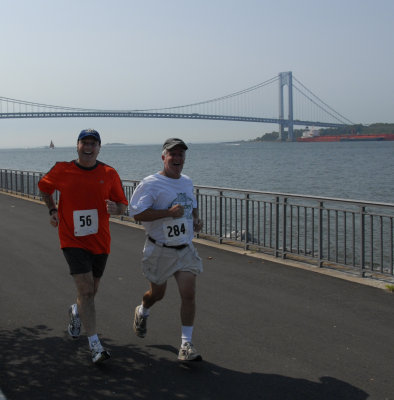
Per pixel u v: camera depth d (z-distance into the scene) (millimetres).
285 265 7375
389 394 3486
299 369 3891
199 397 3465
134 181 11883
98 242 4180
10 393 3541
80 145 4125
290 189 30672
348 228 15422
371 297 5715
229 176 41406
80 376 3805
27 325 4906
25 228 10883
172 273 4059
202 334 4633
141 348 4336
